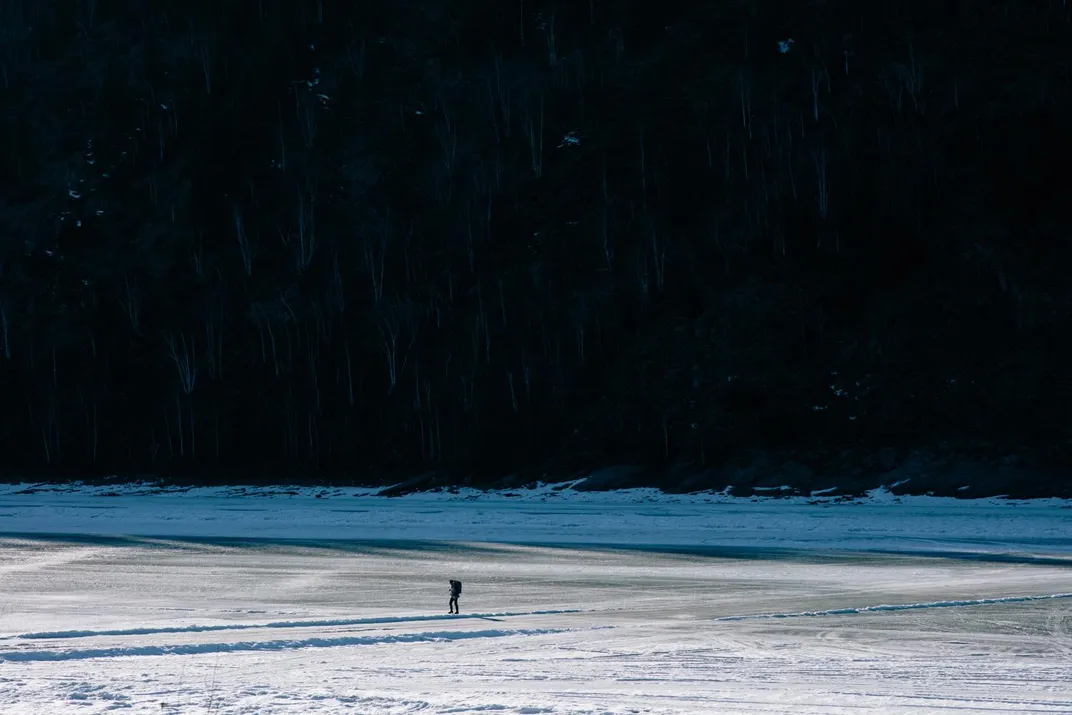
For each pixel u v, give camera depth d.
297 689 13.44
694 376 79.38
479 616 23.97
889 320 79.25
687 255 87.81
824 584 30.94
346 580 33.06
